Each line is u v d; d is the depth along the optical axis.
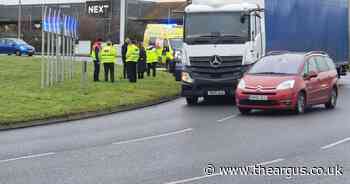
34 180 10.39
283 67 20.16
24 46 62.75
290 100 19.23
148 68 36.12
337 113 19.97
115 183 10.01
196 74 23.38
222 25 23.17
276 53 21.25
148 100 25.06
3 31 97.44
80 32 85.19
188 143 14.22
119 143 14.56
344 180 10.08
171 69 39.25
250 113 20.34
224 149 13.23
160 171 10.93
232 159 11.99
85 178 10.45
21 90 25.75
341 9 32.84
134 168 11.27
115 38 83.44
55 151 13.56
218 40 23.12
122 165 11.61
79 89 26.97
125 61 31.39
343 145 13.59
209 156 12.39
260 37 23.89
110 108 22.39
